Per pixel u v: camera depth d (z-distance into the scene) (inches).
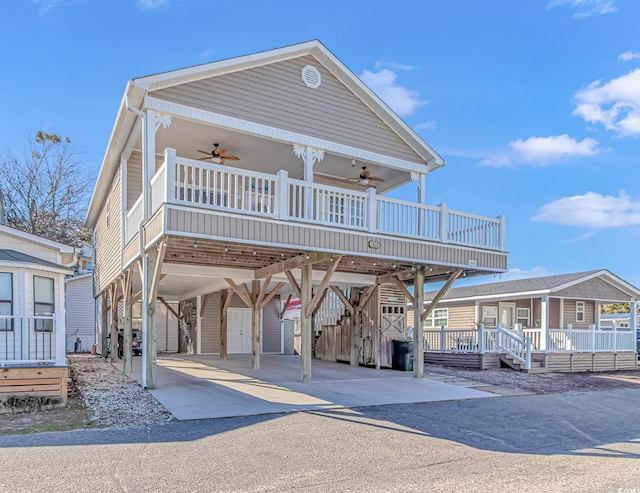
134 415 267.9
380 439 226.5
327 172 516.7
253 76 391.5
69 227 1062.4
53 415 269.0
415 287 469.4
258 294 510.3
